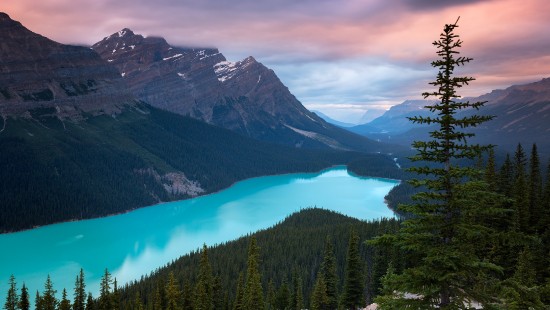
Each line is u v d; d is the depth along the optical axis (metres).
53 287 136.25
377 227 137.88
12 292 95.19
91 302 90.81
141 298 104.06
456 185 17.61
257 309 75.44
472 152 17.42
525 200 64.81
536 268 49.50
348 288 71.50
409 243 18.64
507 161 77.69
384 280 19.30
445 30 17.09
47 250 181.62
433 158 18.11
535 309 17.61
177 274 117.31
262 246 139.25
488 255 48.25
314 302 74.12
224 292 93.00
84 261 165.75
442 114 17.81
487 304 17.41
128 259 168.88
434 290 17.94
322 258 125.19
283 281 89.12
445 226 17.62
